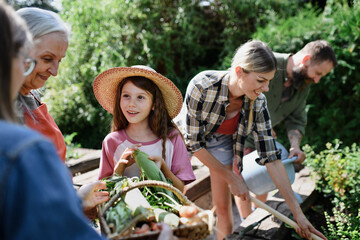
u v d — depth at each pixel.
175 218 1.42
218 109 2.34
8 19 0.81
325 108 4.81
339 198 2.96
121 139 2.12
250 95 2.17
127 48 5.92
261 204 2.35
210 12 6.82
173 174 2.04
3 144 0.74
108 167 2.14
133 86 2.02
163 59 6.48
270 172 2.39
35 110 1.70
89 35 6.08
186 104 2.38
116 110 2.15
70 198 0.78
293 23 5.28
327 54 2.79
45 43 1.48
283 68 2.91
